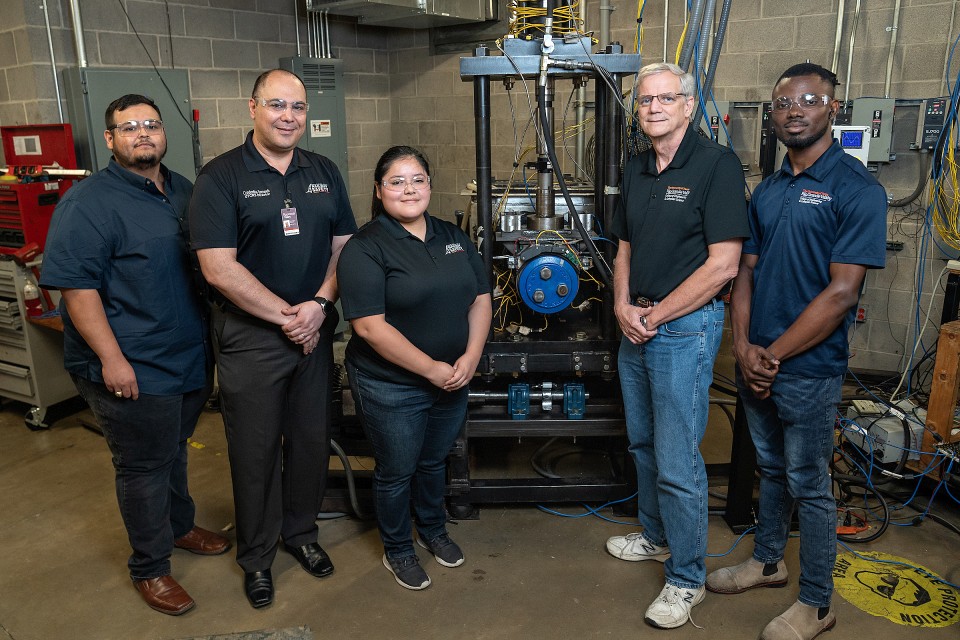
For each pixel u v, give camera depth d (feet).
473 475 9.11
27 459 9.87
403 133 16.20
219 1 12.93
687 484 6.19
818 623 6.14
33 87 11.02
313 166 6.47
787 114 5.38
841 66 11.48
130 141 6.03
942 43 10.63
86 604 6.83
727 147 5.92
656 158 6.16
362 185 15.99
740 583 6.80
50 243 5.78
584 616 6.57
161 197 6.36
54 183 10.22
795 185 5.62
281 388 6.47
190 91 12.79
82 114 10.96
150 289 6.16
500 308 8.39
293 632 6.38
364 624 6.49
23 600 6.89
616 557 7.43
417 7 12.45
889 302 11.86
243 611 6.70
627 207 6.34
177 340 6.41
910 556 7.39
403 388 6.30
